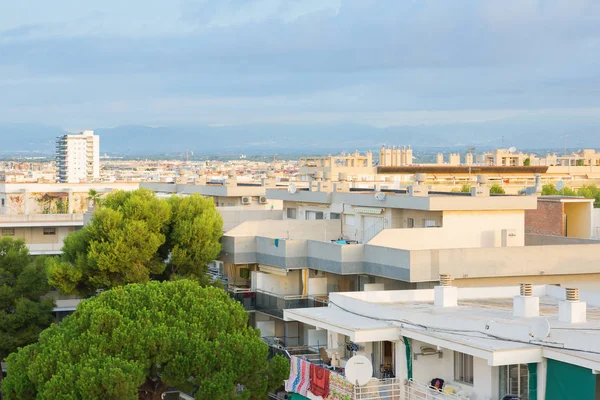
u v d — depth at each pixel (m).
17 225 91.06
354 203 61.81
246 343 42.78
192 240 58.19
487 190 56.75
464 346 30.72
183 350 41.78
